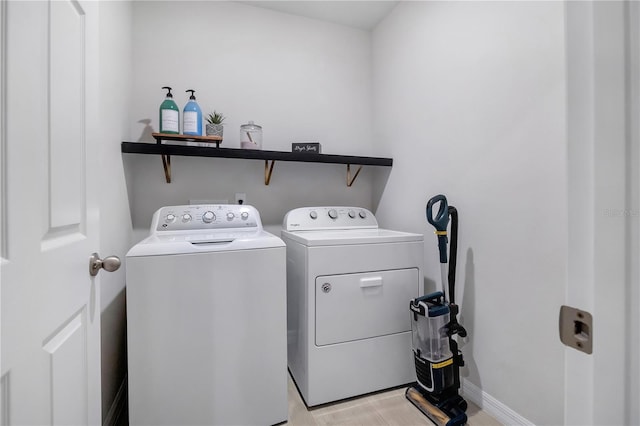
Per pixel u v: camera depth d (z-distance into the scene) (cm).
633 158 36
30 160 60
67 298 74
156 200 194
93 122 89
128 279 116
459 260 161
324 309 151
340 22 238
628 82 36
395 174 219
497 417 138
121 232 158
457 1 162
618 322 38
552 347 117
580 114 39
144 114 189
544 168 119
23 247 58
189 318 123
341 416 145
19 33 57
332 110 239
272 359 136
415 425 139
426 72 186
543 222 120
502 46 136
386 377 163
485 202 146
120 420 149
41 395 63
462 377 158
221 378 127
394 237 165
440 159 175
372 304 160
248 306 132
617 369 38
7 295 54
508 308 134
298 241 162
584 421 39
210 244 135
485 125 145
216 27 206
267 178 215
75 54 79
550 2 117
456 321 145
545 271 119
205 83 203
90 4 88
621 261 37
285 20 225
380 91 238
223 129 206
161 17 194
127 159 170
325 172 238
